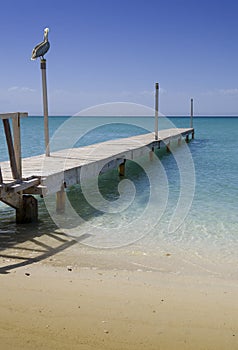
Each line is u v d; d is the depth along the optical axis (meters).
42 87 8.09
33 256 4.36
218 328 2.74
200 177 10.42
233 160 14.48
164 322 2.81
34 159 8.20
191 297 3.29
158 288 3.48
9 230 5.38
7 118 5.07
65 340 2.53
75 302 3.11
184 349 2.47
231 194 8.11
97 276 3.76
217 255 4.55
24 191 5.70
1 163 7.48
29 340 2.53
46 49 7.63
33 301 3.11
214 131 37.81
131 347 2.47
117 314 2.91
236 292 3.44
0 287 3.39
